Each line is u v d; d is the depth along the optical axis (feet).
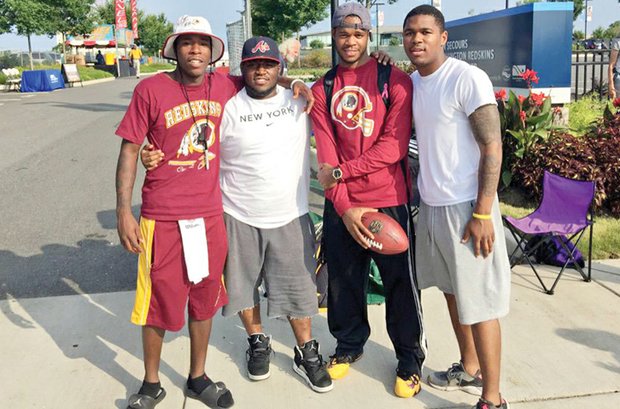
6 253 18.65
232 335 13.08
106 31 193.06
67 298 15.11
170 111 9.34
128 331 13.29
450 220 9.40
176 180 9.62
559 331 12.78
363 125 10.02
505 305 9.49
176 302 9.94
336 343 12.66
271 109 10.26
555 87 26.50
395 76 9.93
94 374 11.55
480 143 8.94
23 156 33.83
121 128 9.36
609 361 11.58
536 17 25.80
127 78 131.85
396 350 10.87
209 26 9.35
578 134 25.53
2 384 11.21
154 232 9.68
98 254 18.47
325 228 10.88
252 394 10.89
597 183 20.34
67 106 60.44
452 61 9.32
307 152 10.89
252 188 10.46
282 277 10.94
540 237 16.57
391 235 9.82
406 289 10.45
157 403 10.50
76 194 25.73
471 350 10.64
